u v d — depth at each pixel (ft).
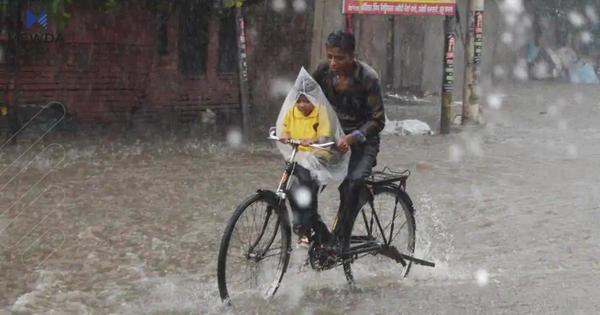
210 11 108.37
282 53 125.08
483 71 202.90
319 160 40.68
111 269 46.70
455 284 45.14
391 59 167.84
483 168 82.48
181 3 106.93
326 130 40.57
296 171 41.09
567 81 218.59
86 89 101.76
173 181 72.02
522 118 131.13
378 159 86.79
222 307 39.60
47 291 42.42
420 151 93.40
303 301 41.55
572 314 40.34
